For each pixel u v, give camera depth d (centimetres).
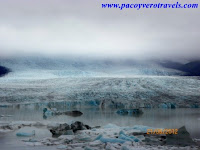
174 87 10356
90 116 4059
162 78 11538
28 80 12588
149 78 11512
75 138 1564
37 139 1530
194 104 7694
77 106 7700
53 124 2295
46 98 8869
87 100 8219
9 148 1248
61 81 12119
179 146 1327
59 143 1396
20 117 3706
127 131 1864
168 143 1391
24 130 2016
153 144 1377
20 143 1388
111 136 1661
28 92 9812
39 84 11650
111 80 11344
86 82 11475
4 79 12750
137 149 1196
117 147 1261
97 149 1216
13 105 7212
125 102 7975
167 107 7238
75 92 9800
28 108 6588
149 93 9362
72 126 2000
